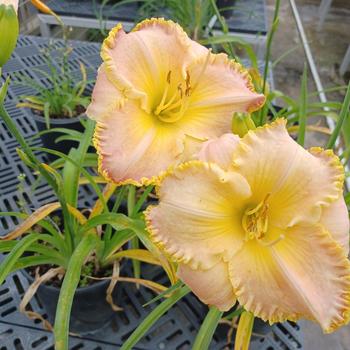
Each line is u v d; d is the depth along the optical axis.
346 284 0.25
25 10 0.93
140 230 0.33
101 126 0.27
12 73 0.63
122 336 0.43
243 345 0.35
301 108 0.37
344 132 0.43
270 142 0.25
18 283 0.46
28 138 0.63
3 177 0.56
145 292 0.46
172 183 0.25
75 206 0.39
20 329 0.42
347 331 0.59
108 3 1.01
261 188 0.26
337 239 0.25
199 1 0.73
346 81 1.13
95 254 0.41
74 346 0.42
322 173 0.25
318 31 1.38
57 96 0.60
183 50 0.30
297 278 0.25
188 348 0.42
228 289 0.26
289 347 0.42
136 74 0.29
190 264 0.25
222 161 0.25
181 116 0.30
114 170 0.26
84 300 0.38
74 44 0.84
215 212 0.25
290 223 0.25
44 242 0.42
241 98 0.31
